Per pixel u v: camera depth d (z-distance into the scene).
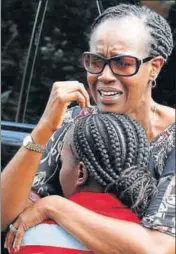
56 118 2.55
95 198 2.42
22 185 2.57
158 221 2.45
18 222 2.49
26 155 2.55
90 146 2.37
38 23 4.02
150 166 2.62
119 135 2.38
